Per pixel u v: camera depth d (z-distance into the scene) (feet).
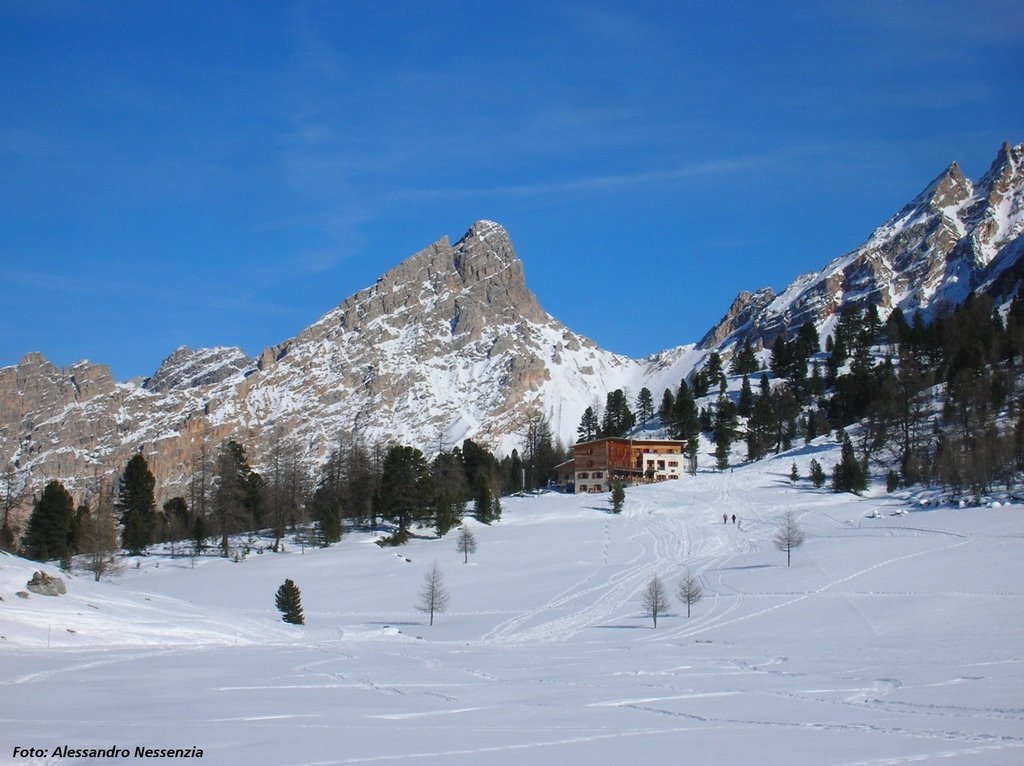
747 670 191.01
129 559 462.19
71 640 203.51
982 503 424.46
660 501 538.06
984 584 280.51
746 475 586.45
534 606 327.88
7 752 100.07
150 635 219.20
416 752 103.40
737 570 353.51
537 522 518.78
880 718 131.95
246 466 569.23
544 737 113.91
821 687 164.04
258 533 534.78
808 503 499.92
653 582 293.23
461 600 346.54
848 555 350.64
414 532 501.56
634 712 136.26
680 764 98.89
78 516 486.79
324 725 120.37
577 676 182.50
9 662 172.96
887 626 243.60
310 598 359.05
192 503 613.93
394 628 278.46
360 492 542.57
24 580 233.35
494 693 155.94
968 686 160.56
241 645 224.33
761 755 103.86
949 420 563.89
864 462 542.57
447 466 607.37
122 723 119.03
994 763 100.37
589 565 396.37
